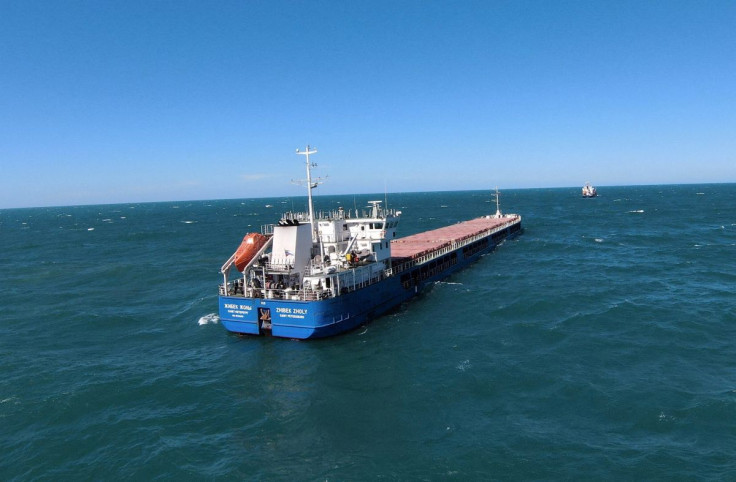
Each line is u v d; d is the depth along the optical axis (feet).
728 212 567.59
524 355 121.80
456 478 73.61
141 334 157.58
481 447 81.46
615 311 155.74
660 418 88.17
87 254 371.15
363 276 158.92
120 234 542.57
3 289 240.32
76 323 172.45
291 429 90.53
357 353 127.95
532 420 89.86
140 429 92.38
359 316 149.38
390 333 144.05
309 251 148.05
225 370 120.67
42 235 572.51
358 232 177.58
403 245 254.47
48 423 96.17
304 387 108.47
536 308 164.66
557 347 126.41
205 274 264.52
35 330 165.27
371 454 81.15
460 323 152.35
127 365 127.65
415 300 185.16
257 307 139.33
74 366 127.85
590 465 75.31
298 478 75.25
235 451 83.76
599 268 234.58
